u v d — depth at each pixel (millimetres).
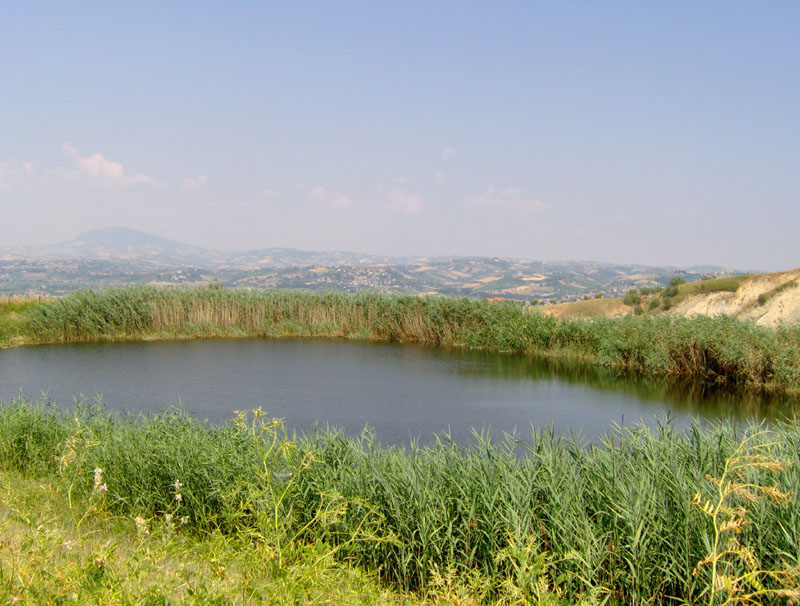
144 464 6965
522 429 12117
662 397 15141
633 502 5219
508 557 4969
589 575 4734
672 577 4977
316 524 5719
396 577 5520
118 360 20734
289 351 23062
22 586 3521
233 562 4605
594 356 20359
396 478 6012
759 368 15555
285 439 5730
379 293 28781
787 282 33656
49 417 9500
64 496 6793
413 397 15117
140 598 3574
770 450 6152
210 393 15508
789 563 4457
